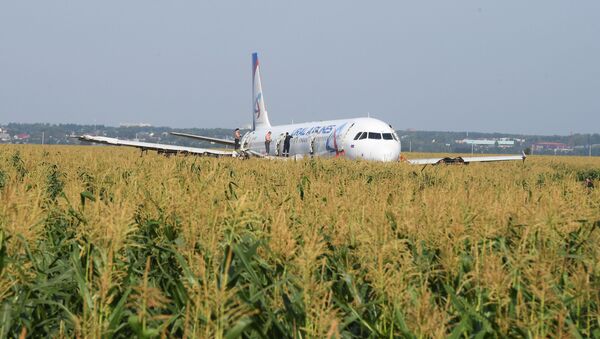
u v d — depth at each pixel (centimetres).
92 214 1005
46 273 1027
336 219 1270
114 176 2189
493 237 1157
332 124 8862
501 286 789
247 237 1114
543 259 910
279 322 823
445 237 984
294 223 1251
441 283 1002
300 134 9519
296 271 897
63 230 1335
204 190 1416
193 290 763
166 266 1102
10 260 852
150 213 1253
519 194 1806
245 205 1008
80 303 919
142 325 710
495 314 837
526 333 744
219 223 1030
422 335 701
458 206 1203
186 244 964
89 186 2094
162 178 1944
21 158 3578
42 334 894
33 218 957
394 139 8081
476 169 4656
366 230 1091
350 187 1953
